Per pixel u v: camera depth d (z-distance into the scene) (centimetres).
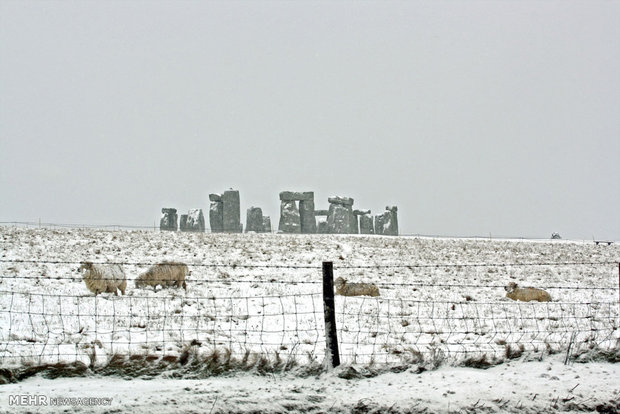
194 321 1477
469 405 964
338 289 2056
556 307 1873
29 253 2719
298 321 1529
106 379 1052
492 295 2159
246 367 1091
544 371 1118
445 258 3488
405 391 1008
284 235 4762
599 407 973
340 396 990
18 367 1041
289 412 935
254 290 2038
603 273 3023
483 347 1242
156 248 3241
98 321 1436
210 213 5956
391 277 2542
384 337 1359
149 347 1179
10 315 1373
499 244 4709
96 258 2688
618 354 1191
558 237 6688
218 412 920
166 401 945
